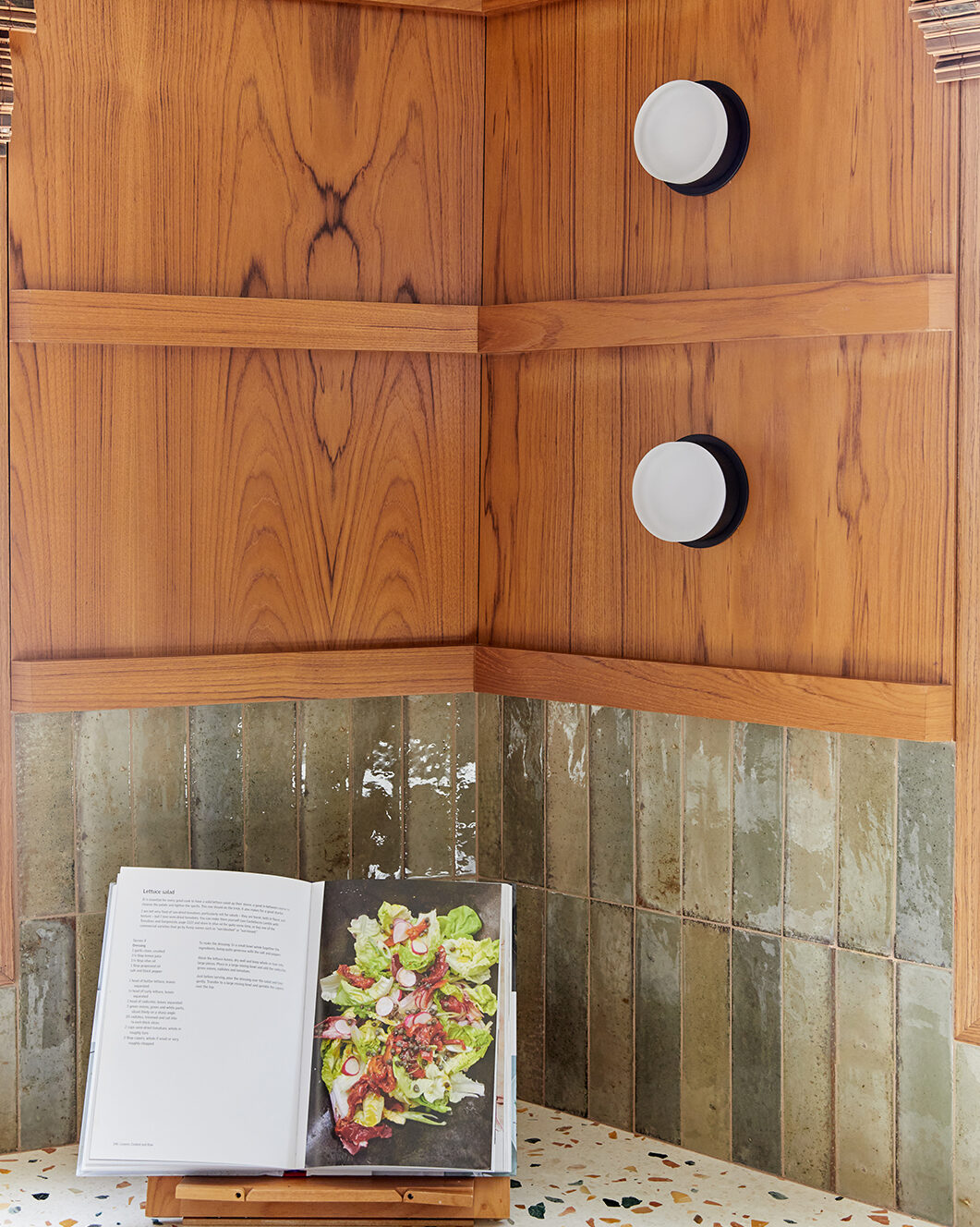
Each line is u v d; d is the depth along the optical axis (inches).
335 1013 47.8
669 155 50.1
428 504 59.0
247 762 56.6
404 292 58.0
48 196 52.6
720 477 49.8
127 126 53.6
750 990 51.9
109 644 54.6
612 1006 55.9
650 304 52.9
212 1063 46.8
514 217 58.1
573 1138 54.6
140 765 54.9
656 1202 48.8
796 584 50.4
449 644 59.8
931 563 47.3
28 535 53.1
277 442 56.5
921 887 47.7
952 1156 47.3
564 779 57.1
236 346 54.9
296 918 49.2
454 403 59.1
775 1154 51.4
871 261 48.4
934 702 46.6
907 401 47.5
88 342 53.0
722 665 52.5
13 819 52.9
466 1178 46.7
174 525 55.2
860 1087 49.3
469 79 58.4
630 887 55.2
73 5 52.5
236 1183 45.9
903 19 47.0
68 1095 54.1
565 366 56.6
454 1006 47.9
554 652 57.1
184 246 54.7
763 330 50.0
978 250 46.0
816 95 49.3
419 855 59.8
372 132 57.2
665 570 54.0
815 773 50.0
